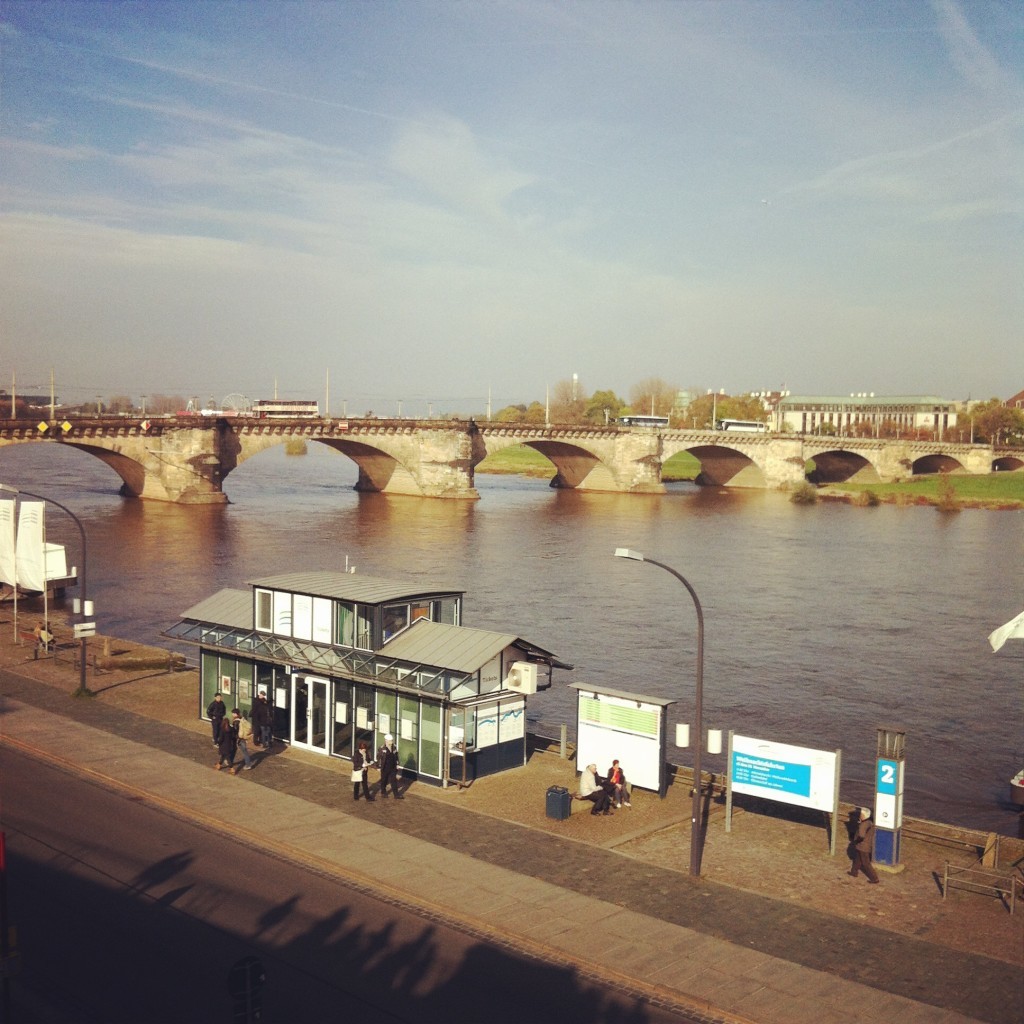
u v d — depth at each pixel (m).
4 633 67.94
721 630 83.00
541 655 40.28
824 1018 22.34
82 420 160.50
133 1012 21.80
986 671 72.12
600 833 33.50
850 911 27.97
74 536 125.75
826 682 68.38
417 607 41.53
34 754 41.22
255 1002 19.08
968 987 23.89
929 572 116.38
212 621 45.97
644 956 25.03
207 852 31.23
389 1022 21.77
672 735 56.31
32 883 28.50
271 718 42.19
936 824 34.44
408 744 38.50
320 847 31.56
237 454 171.62
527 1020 22.03
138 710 48.19
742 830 34.16
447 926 26.66
